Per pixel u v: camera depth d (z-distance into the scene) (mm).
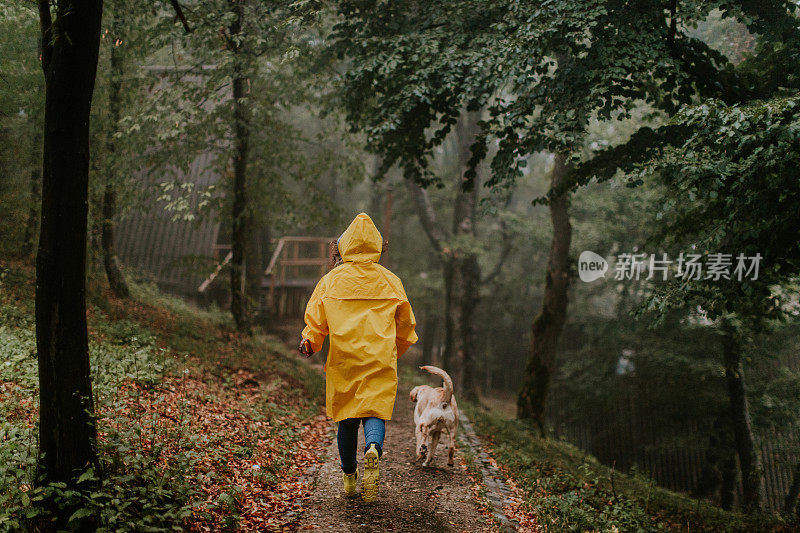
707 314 6551
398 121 7516
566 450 11281
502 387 27203
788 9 6789
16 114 8570
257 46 9008
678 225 7648
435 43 7117
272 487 4336
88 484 3176
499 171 7023
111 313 9344
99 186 10039
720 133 5531
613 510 5520
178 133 9328
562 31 6547
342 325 3750
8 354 5922
